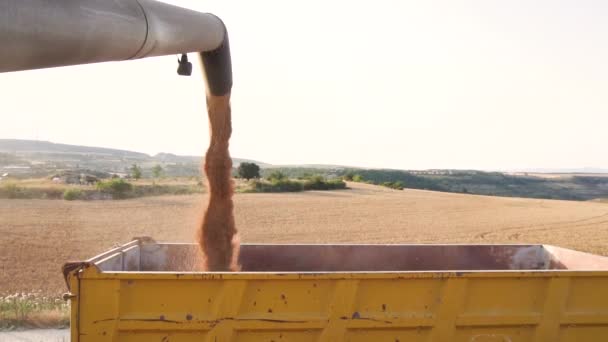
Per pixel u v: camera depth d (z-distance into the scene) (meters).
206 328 5.19
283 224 33.72
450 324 5.50
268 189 61.28
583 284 5.78
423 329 5.50
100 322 5.10
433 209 45.50
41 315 9.29
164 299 5.17
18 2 3.14
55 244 24.94
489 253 8.05
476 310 5.58
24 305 10.12
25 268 19.06
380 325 5.39
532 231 32.44
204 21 5.71
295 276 5.24
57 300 11.06
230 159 7.59
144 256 7.28
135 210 39.94
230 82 7.09
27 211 38.66
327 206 45.47
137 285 5.14
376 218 37.97
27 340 8.23
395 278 5.39
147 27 4.24
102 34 3.76
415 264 7.95
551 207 51.19
